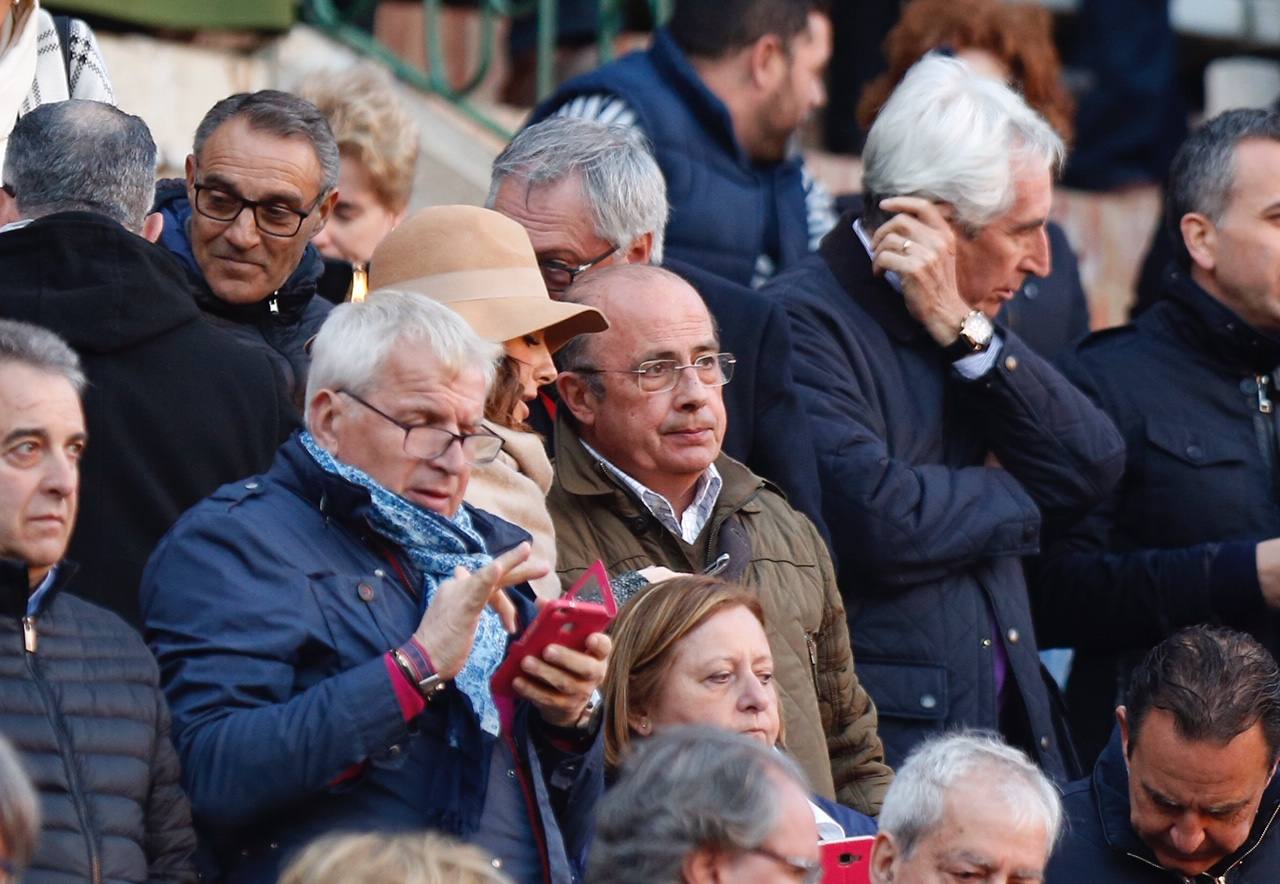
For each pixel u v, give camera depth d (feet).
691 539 57.82
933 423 65.41
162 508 52.65
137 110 84.17
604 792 48.98
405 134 72.38
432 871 37.19
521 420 55.26
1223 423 71.77
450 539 47.73
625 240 61.82
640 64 78.54
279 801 44.06
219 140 60.18
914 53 83.46
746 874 39.27
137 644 44.93
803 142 111.55
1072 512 66.64
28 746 42.57
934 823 47.75
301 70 89.66
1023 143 65.26
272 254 60.49
